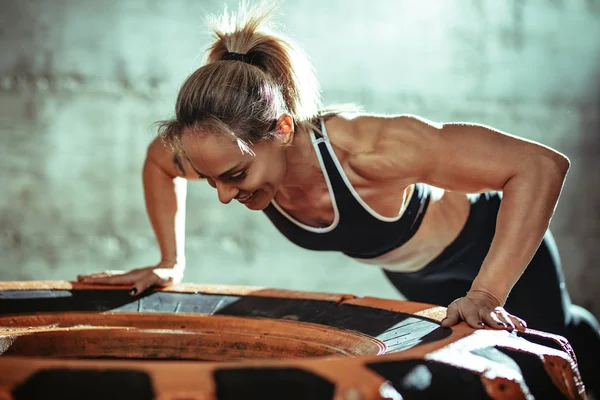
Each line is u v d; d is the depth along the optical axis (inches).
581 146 210.2
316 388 39.5
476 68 203.5
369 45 197.3
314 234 76.0
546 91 208.4
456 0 201.3
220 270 194.1
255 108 61.2
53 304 75.3
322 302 74.8
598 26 210.4
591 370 94.5
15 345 65.7
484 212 83.1
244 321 72.2
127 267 188.9
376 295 202.8
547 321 88.7
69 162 184.9
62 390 38.0
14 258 182.5
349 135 68.8
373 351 58.4
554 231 208.5
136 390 38.0
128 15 185.8
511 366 48.1
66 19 182.9
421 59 200.5
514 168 63.2
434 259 84.1
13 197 182.1
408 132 66.1
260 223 196.4
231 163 60.9
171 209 86.9
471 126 65.1
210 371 39.2
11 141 181.3
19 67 181.0
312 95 68.9
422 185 77.2
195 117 60.0
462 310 59.0
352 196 70.9
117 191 187.6
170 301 78.2
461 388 44.1
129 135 187.5
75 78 184.2
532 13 205.6
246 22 67.7
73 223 185.6
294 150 68.3
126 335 70.6
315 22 193.6
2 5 179.0
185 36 189.2
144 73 187.6
